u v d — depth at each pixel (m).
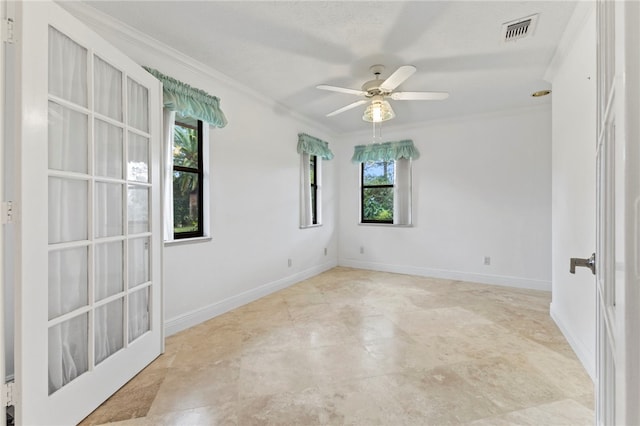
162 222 2.22
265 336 2.48
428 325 2.68
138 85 2.02
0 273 1.20
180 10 1.97
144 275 2.07
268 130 3.66
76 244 1.52
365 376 1.88
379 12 1.97
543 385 1.78
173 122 2.54
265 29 2.17
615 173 0.48
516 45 2.35
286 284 3.97
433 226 4.48
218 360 2.10
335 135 5.12
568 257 2.32
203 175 2.92
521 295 3.56
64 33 1.45
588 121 1.92
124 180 1.84
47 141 1.36
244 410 1.58
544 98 3.49
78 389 1.50
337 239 5.24
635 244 0.39
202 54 2.52
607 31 0.64
